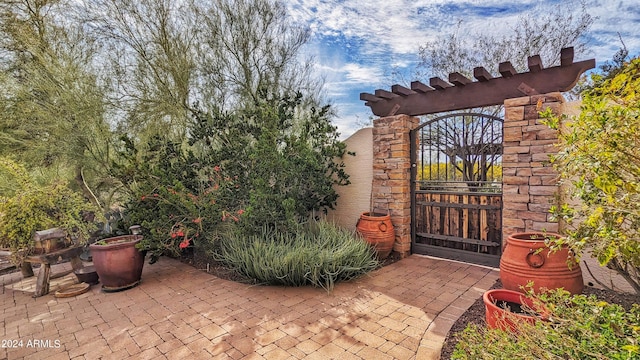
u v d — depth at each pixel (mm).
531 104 3898
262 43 6410
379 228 4902
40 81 5863
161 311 3350
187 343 2699
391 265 4715
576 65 3654
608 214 1731
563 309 1800
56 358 2553
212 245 4875
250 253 4273
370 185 5777
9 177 5762
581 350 1446
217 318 3143
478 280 4008
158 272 4766
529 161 3920
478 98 4434
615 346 1424
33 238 4078
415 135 5223
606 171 1711
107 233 5402
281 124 5773
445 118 4793
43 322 3178
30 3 6156
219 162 5355
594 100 1892
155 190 4848
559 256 2789
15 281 4562
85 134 6141
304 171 5305
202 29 6219
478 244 4645
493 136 4551
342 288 3844
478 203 4629
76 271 4352
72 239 4578
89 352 2617
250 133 5758
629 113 1629
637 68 1784
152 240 4422
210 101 6539
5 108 5945
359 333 2785
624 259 1874
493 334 1861
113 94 6203
